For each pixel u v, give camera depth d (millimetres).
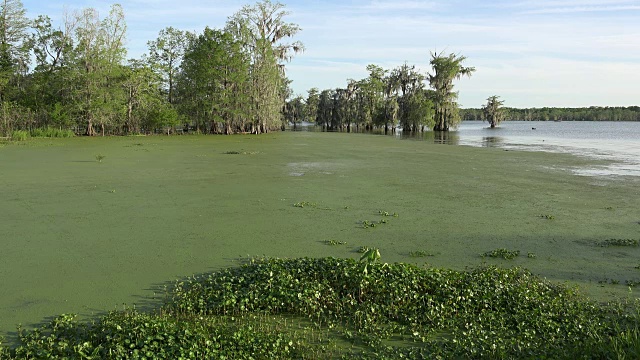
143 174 21328
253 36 56125
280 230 12312
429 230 12414
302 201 15789
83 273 9336
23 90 47375
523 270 9383
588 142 51375
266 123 60375
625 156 32625
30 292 8445
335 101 85750
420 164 26594
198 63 53062
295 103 118500
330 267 8914
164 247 10891
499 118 117812
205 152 31812
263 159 28219
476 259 10250
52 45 47750
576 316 7320
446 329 7293
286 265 9195
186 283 8859
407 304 7852
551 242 11461
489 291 8133
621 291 8555
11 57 47250
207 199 15969
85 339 6570
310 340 6914
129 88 50906
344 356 6395
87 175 20797
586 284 8906
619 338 6305
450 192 17719
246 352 6289
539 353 6340
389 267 8781
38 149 32312
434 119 74438
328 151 34156
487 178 21312
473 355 6367
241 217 13586
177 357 5984
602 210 14828
